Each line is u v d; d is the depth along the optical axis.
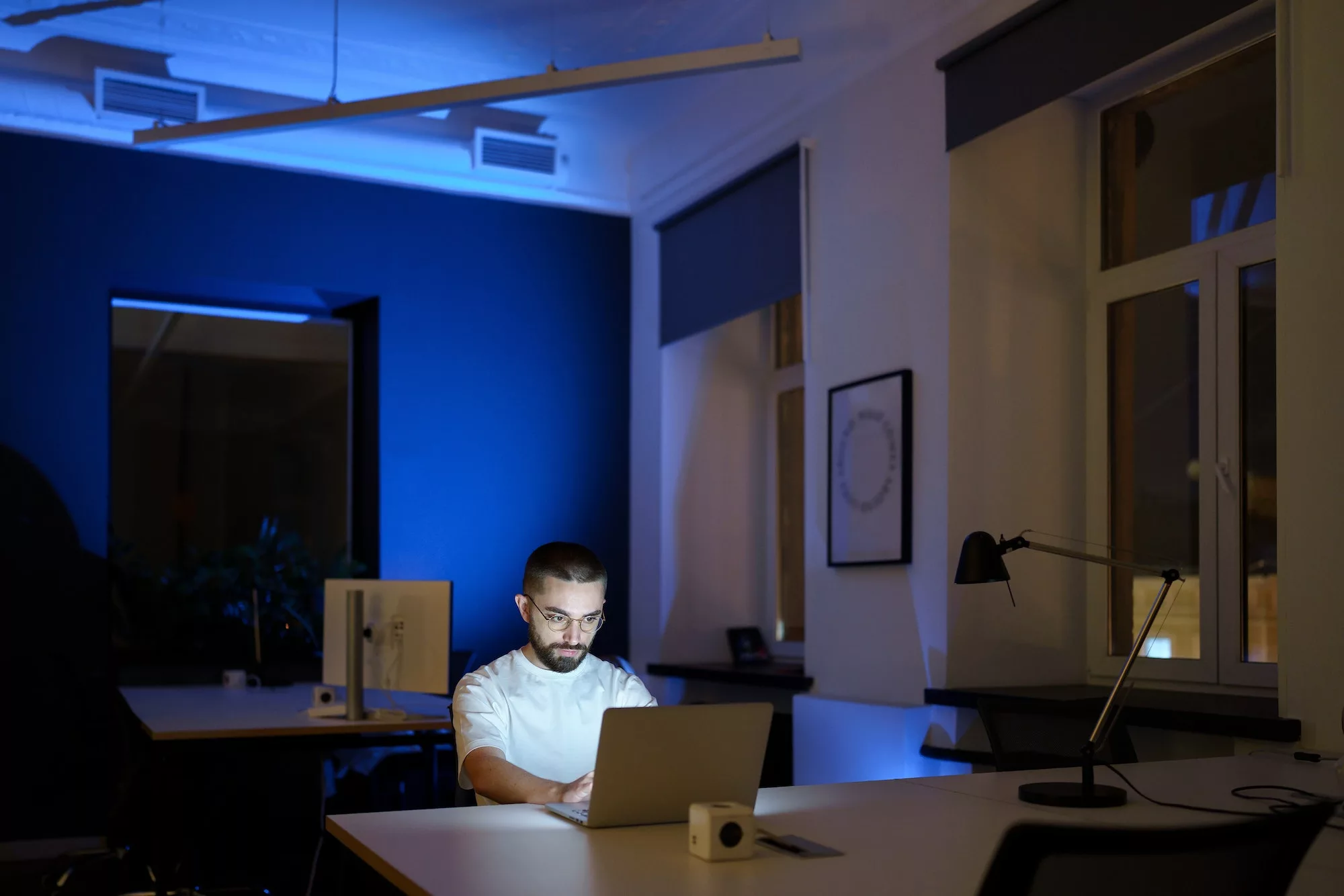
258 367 8.19
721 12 5.02
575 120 6.17
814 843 1.76
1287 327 2.86
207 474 8.00
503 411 6.21
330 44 5.36
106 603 5.39
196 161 5.66
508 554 6.16
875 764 4.12
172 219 5.60
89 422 5.41
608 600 6.35
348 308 6.27
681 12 5.03
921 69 4.28
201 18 5.14
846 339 4.65
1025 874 1.14
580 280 6.45
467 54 5.46
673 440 6.14
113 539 5.54
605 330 6.48
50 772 5.24
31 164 5.37
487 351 6.20
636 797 1.91
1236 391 3.58
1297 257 2.84
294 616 5.61
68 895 4.34
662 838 1.84
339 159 5.89
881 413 4.37
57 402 5.36
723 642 6.14
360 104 4.29
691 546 6.12
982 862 1.66
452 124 6.10
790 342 6.10
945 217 4.10
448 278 6.14
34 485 5.30
